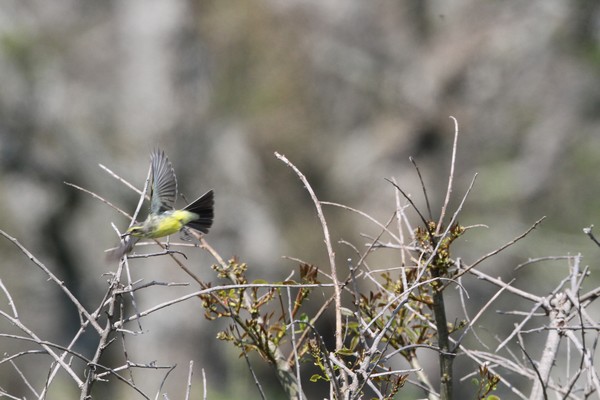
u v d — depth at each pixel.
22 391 18.91
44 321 20.83
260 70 22.55
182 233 4.12
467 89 23.75
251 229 21.58
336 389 3.51
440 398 4.21
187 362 19.38
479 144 23.39
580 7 23.02
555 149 22.80
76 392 16.23
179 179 21.41
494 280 4.28
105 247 21.67
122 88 21.50
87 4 21.89
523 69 23.58
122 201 21.61
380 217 21.91
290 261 21.33
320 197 22.50
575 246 19.92
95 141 21.59
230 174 21.80
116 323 3.65
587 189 22.23
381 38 24.22
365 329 3.68
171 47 21.22
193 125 21.59
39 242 21.42
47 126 21.70
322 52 23.36
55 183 21.73
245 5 22.19
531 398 4.14
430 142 23.59
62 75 21.94
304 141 22.73
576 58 23.28
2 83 21.58
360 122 23.80
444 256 4.11
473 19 24.12
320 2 23.36
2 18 21.80
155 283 3.58
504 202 22.14
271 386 15.81
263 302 4.34
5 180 21.52
